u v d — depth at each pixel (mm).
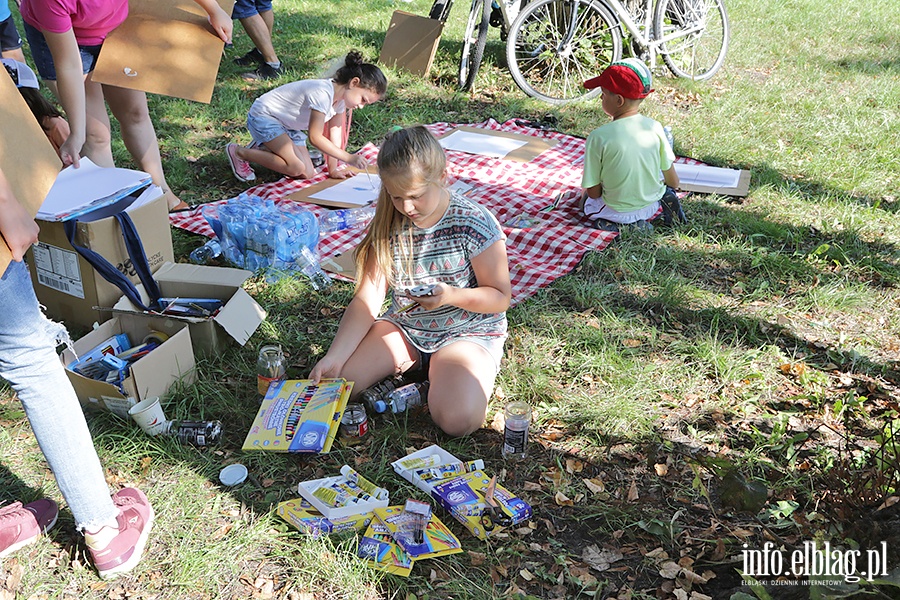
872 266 4332
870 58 8469
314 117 4926
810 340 3725
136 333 3352
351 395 3193
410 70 7367
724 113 6723
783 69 8008
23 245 1955
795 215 4969
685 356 3549
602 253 4453
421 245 3055
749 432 3092
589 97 7051
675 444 3043
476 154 5750
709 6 7695
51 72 4090
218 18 3881
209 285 3516
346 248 4457
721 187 5273
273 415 3006
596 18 7383
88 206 3281
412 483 2809
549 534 2627
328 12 9281
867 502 2428
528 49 7484
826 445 2996
